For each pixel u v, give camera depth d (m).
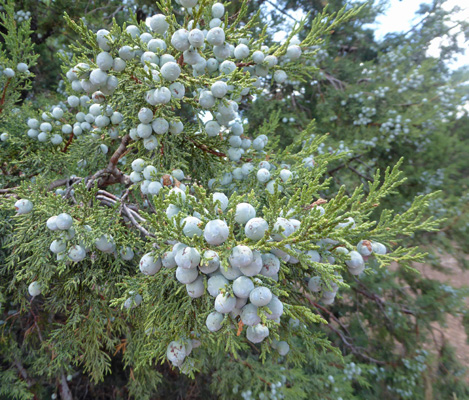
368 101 0.55
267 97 0.62
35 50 0.55
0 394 0.36
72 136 0.26
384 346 0.58
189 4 0.16
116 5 0.56
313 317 0.13
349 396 0.44
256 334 0.14
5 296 0.27
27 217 0.19
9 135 0.26
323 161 0.20
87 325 0.23
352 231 0.13
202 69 0.18
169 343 0.17
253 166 0.21
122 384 0.57
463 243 0.52
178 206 0.15
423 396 0.50
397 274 0.60
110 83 0.17
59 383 0.44
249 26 0.19
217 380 0.48
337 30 0.69
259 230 0.12
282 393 0.41
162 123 0.18
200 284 0.14
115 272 0.22
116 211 0.20
